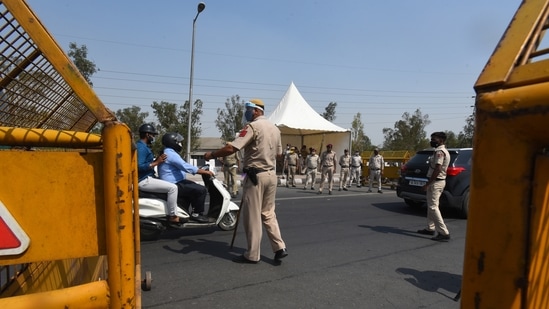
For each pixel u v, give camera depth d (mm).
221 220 6215
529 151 869
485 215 938
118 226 1222
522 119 850
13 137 1208
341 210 8969
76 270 2471
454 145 48594
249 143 4375
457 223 7645
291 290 3727
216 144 61062
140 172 5316
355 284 3947
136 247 2158
